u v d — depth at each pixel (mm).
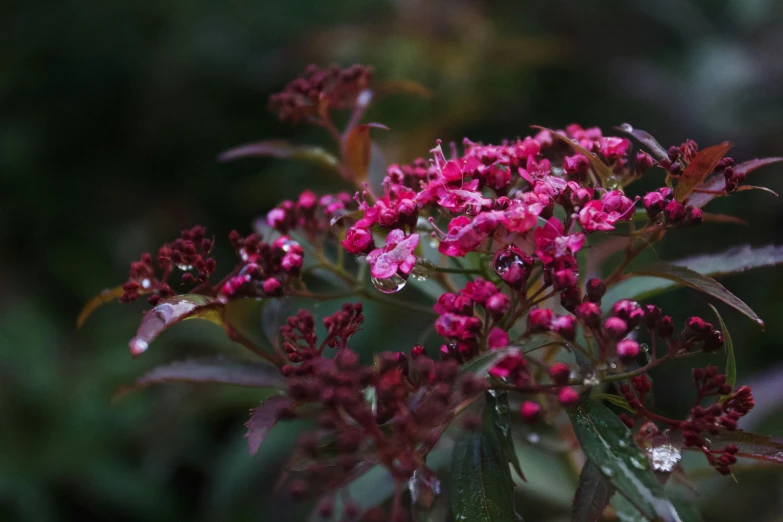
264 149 240
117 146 557
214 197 538
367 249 191
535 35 559
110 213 540
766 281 416
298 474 181
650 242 194
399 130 438
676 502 185
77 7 547
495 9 576
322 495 171
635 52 588
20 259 529
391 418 178
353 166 237
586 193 186
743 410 184
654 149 194
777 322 397
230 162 541
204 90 535
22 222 534
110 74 545
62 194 542
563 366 175
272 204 478
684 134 499
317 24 531
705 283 183
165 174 555
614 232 192
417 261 202
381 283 191
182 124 539
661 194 189
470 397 173
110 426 419
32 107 548
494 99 476
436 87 448
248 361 213
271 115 533
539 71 535
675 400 362
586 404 177
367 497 211
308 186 464
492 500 180
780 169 457
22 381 432
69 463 405
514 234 188
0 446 406
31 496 394
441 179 193
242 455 309
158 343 427
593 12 597
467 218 184
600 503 180
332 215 217
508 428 182
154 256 514
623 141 199
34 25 550
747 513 299
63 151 552
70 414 423
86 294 497
